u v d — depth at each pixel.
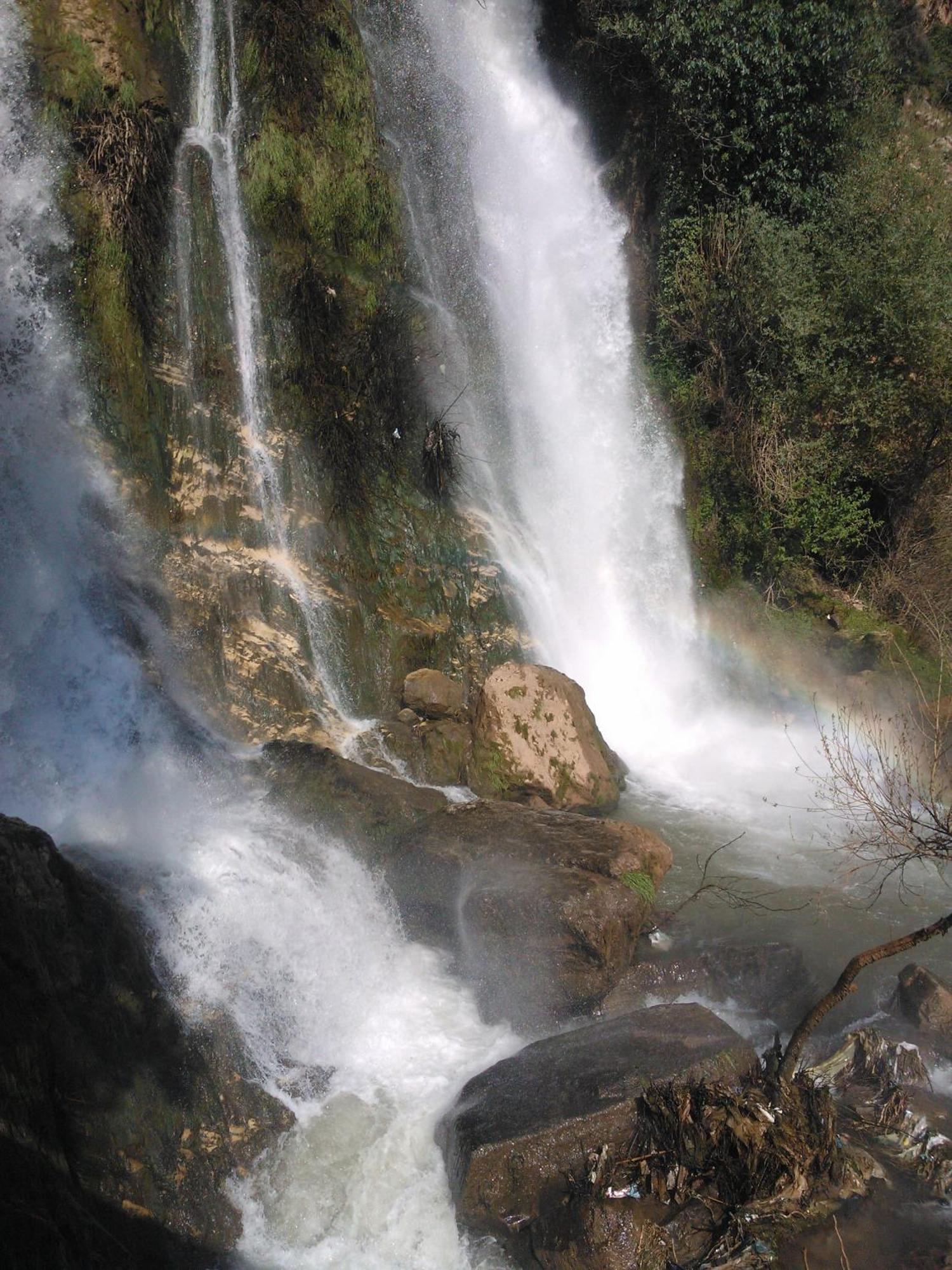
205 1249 5.21
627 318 13.57
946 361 13.23
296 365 9.71
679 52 13.70
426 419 10.78
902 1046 6.17
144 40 8.84
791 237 13.62
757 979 6.83
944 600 12.96
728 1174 5.21
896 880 8.49
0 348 7.86
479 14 12.46
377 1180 5.63
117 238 8.45
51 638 7.83
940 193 14.34
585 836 7.54
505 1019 6.71
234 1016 6.18
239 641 8.84
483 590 10.64
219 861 7.04
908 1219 5.19
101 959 5.59
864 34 14.40
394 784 8.18
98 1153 5.04
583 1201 5.08
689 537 12.92
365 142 10.41
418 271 10.96
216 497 9.04
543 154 12.95
